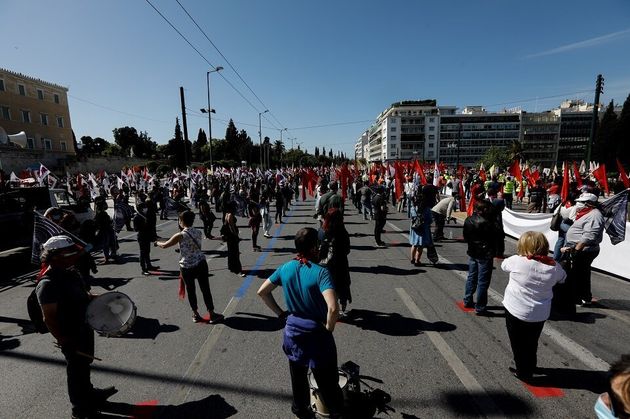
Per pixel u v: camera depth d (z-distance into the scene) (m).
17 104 45.50
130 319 3.73
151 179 26.41
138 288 6.84
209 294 5.09
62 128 52.56
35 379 3.86
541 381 3.55
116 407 3.32
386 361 3.98
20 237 9.15
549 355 4.02
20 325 5.35
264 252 9.55
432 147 134.25
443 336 4.54
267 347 4.38
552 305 4.88
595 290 6.11
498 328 4.75
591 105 129.75
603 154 62.66
